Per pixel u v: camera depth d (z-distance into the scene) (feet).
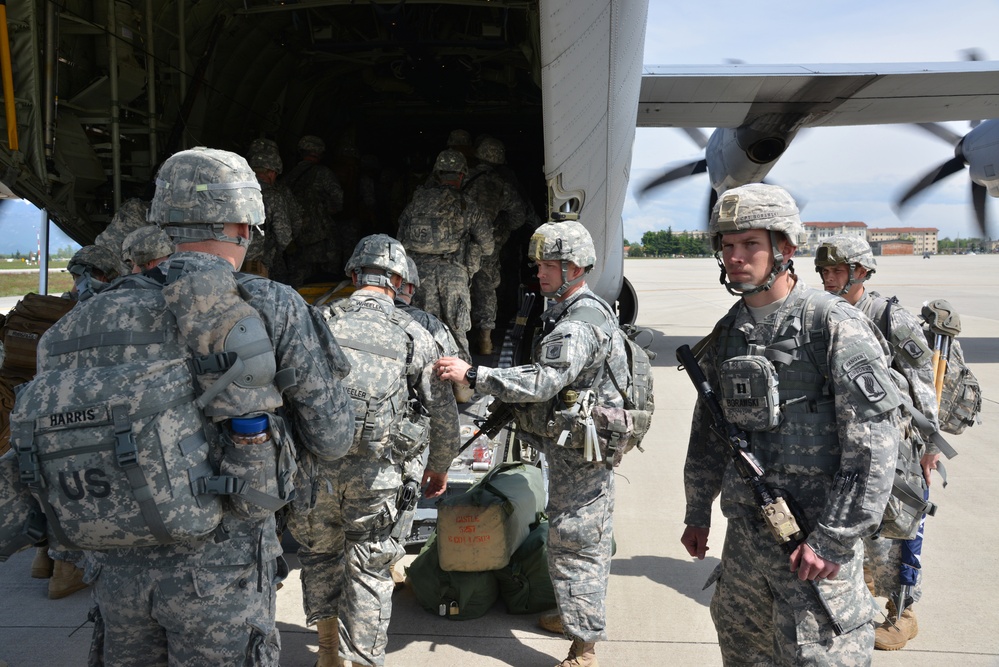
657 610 10.79
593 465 8.77
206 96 18.22
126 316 5.32
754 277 6.51
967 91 30.86
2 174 13.70
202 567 5.39
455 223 15.51
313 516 8.42
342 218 22.27
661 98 31.65
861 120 35.32
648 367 9.16
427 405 8.91
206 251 5.75
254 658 5.59
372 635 8.29
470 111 25.55
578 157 13.88
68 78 14.71
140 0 15.55
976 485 15.89
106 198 16.17
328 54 21.09
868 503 5.90
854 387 6.00
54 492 5.03
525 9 15.76
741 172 36.32
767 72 29.78
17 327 11.23
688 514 7.59
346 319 8.38
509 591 10.51
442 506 10.07
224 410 5.30
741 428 6.73
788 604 6.33
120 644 5.60
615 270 25.27
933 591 11.21
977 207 37.04
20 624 10.36
